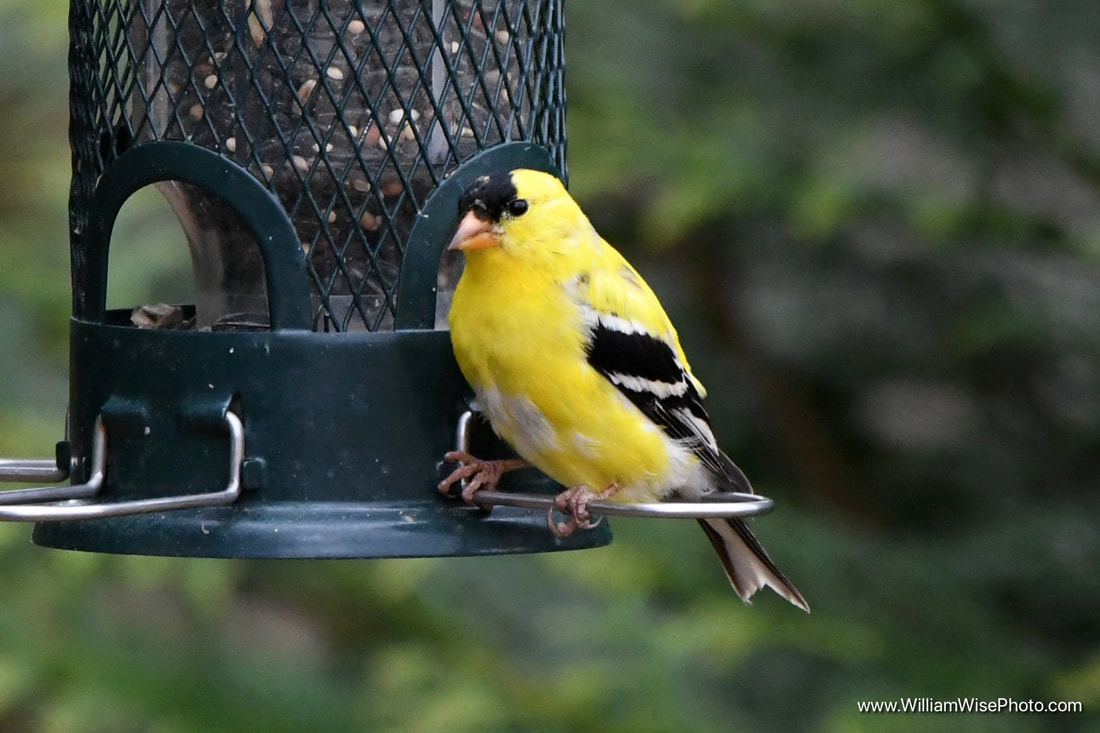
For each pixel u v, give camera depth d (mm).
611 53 12273
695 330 13594
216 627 12133
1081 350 12078
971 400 13273
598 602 11969
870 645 10438
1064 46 11570
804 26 12047
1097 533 11938
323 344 6152
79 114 6961
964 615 10977
